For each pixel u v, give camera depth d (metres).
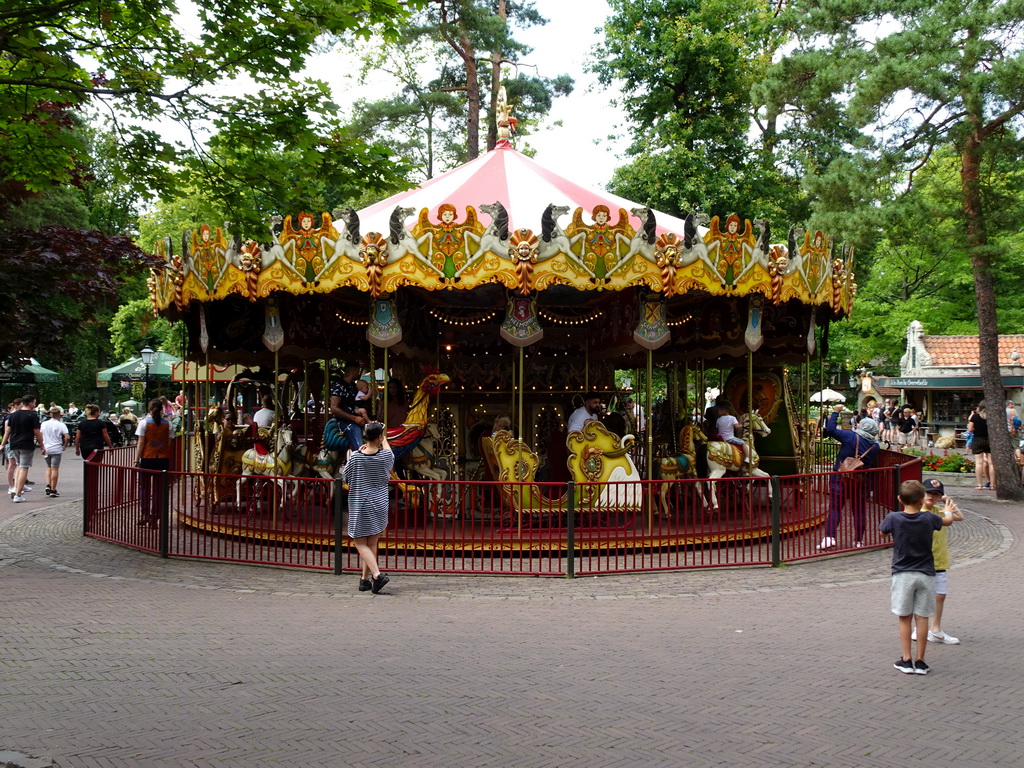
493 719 5.74
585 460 12.52
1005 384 32.88
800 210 31.81
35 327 10.54
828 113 19.92
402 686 6.39
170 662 6.95
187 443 16.80
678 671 6.80
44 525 14.59
